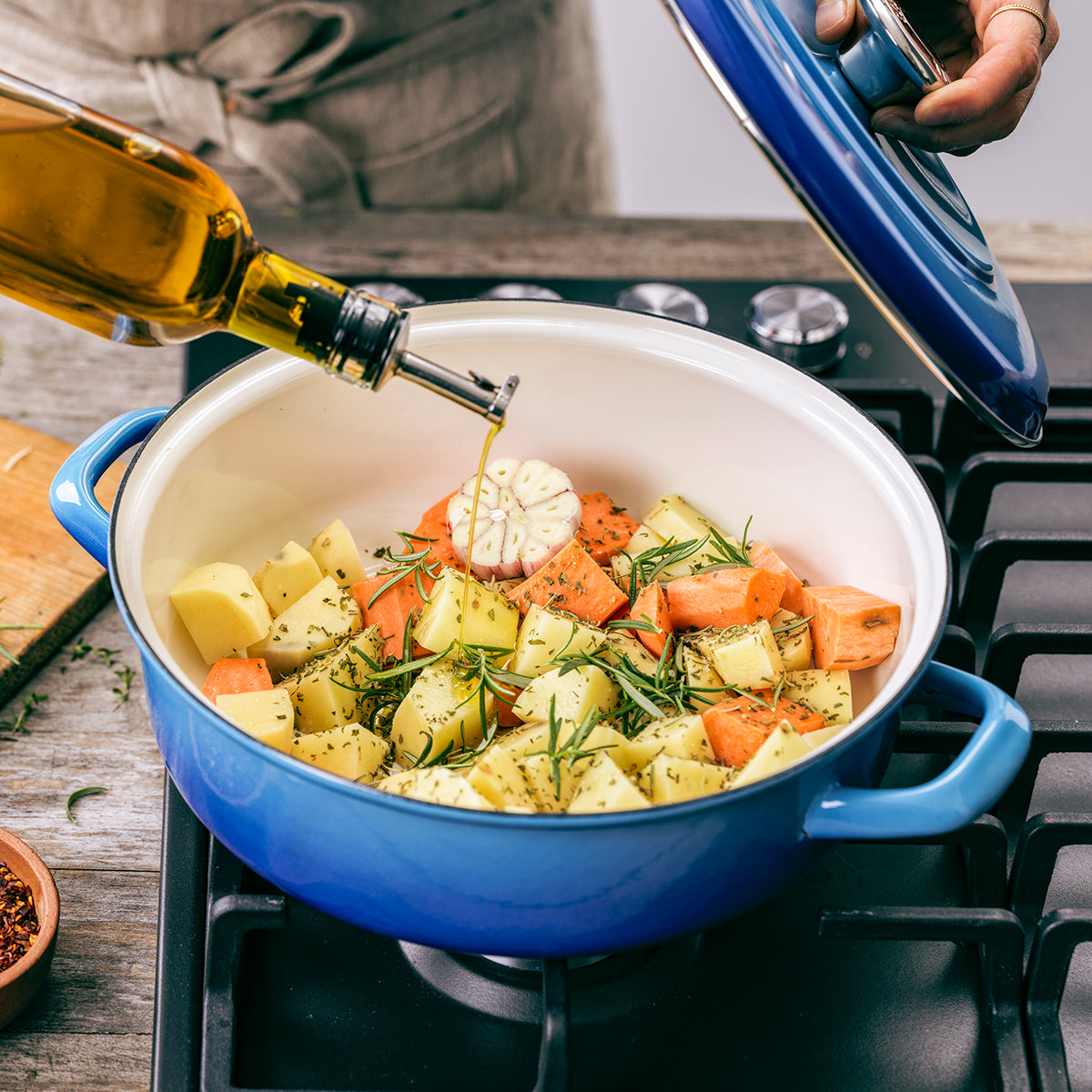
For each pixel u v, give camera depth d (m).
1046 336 1.20
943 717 0.85
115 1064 0.68
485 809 0.59
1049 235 1.36
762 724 0.72
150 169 0.67
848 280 1.28
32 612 0.93
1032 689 0.90
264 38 1.83
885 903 0.76
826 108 0.60
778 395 0.83
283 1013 0.69
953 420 1.04
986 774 0.60
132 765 0.85
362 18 1.83
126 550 0.67
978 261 0.66
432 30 1.89
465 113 2.01
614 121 2.14
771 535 0.92
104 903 0.77
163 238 0.66
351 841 0.57
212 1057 0.64
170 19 1.81
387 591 0.87
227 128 1.94
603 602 0.86
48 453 1.08
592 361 0.87
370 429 0.90
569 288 1.24
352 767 0.73
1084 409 1.08
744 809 0.56
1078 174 2.18
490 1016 0.70
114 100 1.92
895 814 0.59
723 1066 0.68
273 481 0.89
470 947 0.62
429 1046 0.68
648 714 0.79
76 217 0.67
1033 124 2.13
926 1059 0.68
